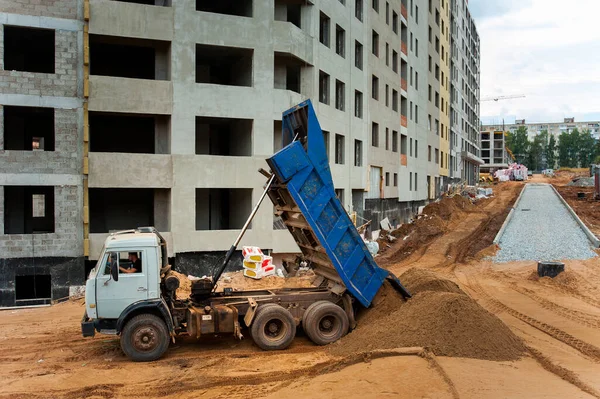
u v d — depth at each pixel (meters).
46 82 17.91
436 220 35.47
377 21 33.66
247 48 21.11
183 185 19.77
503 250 24.89
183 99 19.84
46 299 17.50
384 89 35.22
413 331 9.77
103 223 22.44
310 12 24.20
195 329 10.20
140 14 19.23
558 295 16.11
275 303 11.02
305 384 8.38
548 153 169.38
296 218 11.87
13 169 17.39
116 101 18.83
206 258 20.39
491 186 79.12
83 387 8.52
